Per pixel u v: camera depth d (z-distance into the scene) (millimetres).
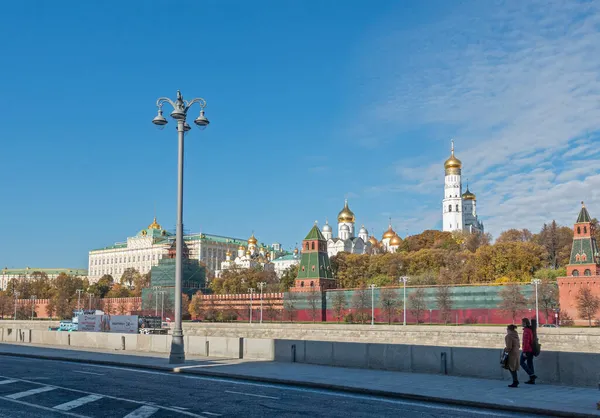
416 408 25141
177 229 43344
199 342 48906
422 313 161375
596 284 139375
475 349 34375
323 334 133375
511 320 147375
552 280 161250
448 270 188125
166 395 28266
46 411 23953
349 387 30094
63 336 63938
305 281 194625
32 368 41125
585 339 98500
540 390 29094
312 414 23422
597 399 26422
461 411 24578
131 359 45562
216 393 28969
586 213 149125
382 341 124000
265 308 188250
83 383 32750
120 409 24391
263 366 39938
